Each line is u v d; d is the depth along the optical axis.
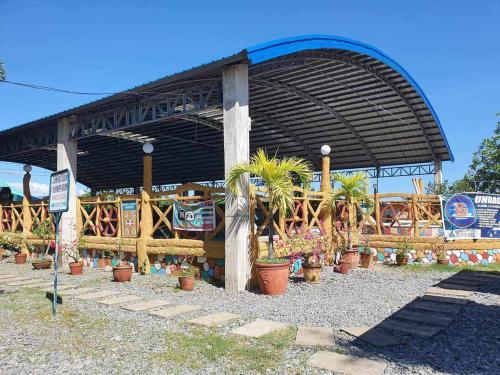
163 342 5.50
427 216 12.94
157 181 30.89
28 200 16.02
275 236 10.38
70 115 13.75
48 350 5.27
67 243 13.20
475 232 12.59
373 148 19.94
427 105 15.89
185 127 18.06
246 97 9.36
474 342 5.45
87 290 9.21
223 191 9.64
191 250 10.23
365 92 15.16
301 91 15.04
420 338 5.61
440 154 19.11
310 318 6.65
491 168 20.14
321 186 12.45
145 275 11.09
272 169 8.59
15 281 10.70
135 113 12.39
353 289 8.96
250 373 4.50
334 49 11.73
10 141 17.14
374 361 4.75
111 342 5.55
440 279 10.02
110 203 12.59
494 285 9.23
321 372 4.50
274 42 9.52
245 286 8.98
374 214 13.61
